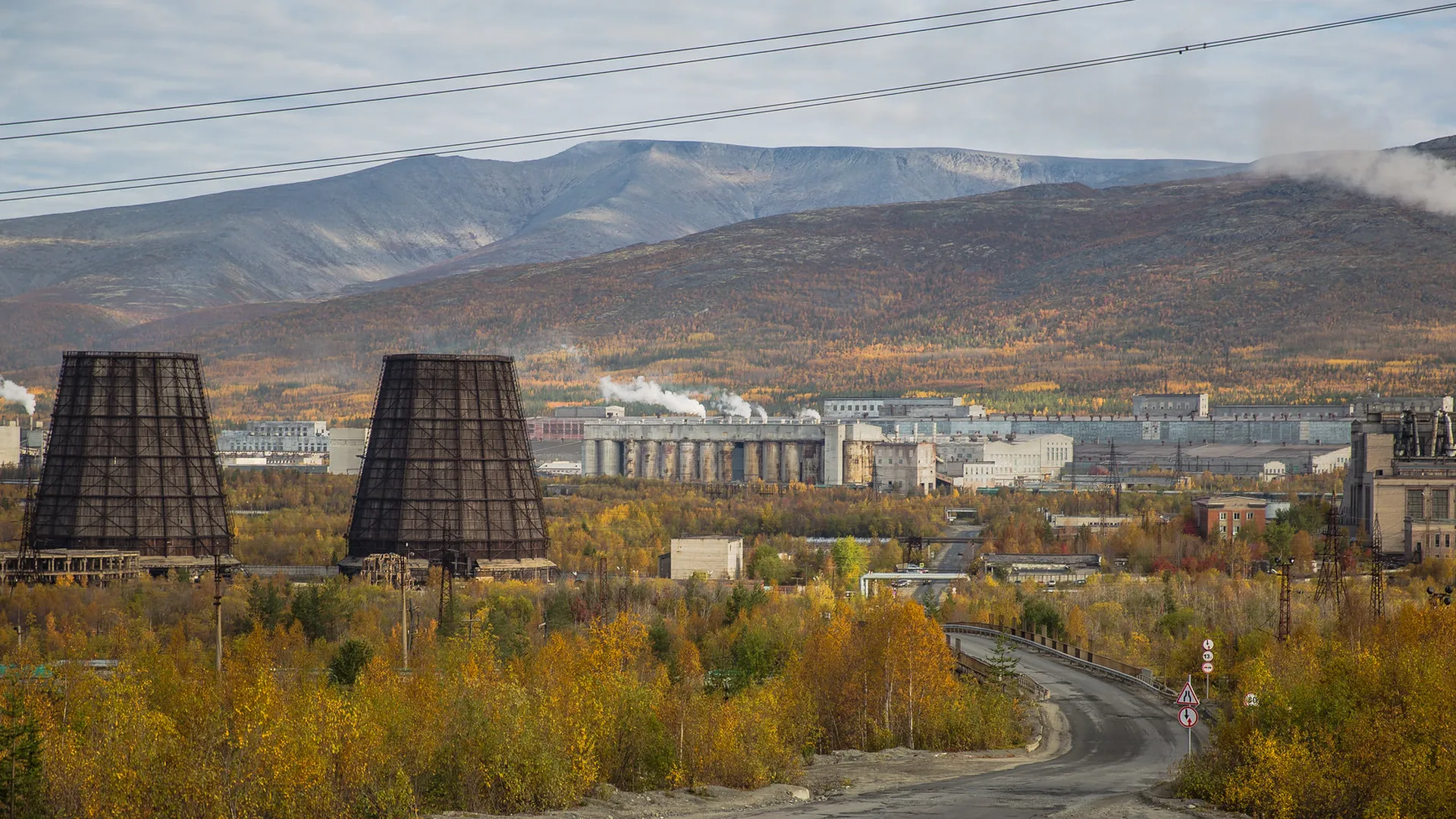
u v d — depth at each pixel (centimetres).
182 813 9631
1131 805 10075
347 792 10031
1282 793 9988
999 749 13688
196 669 16112
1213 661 17750
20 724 9694
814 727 13950
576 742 10962
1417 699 11356
